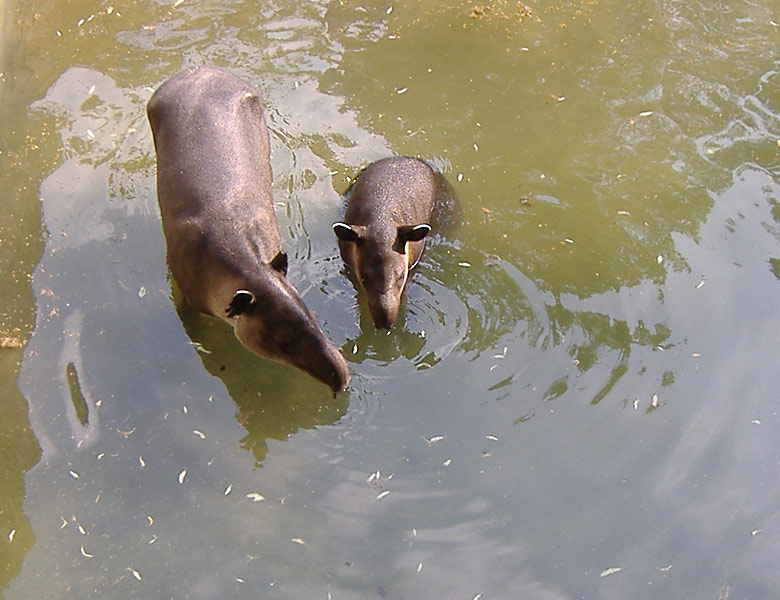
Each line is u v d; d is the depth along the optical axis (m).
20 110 5.68
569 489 4.53
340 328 4.98
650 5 6.52
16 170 5.40
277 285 4.62
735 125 5.81
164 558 4.33
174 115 5.00
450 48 6.20
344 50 6.15
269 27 6.25
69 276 5.05
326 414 4.71
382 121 5.79
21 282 5.01
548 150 5.69
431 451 4.62
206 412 4.70
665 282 5.14
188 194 4.82
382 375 4.83
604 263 5.21
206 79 5.17
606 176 5.57
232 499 4.48
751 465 4.58
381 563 4.34
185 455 4.58
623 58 6.17
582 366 4.86
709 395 4.77
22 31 6.09
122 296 5.00
